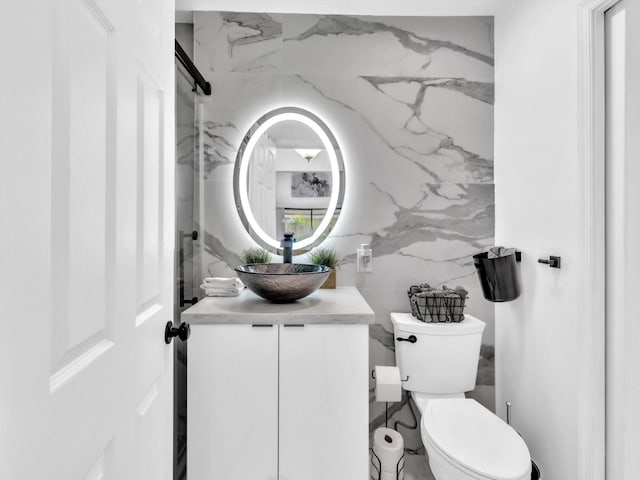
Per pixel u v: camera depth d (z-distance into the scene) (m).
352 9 2.02
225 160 2.08
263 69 2.08
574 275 1.45
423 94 2.10
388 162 2.10
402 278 2.10
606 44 1.38
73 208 0.53
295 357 1.50
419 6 2.00
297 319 1.48
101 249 0.61
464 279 2.11
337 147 2.10
